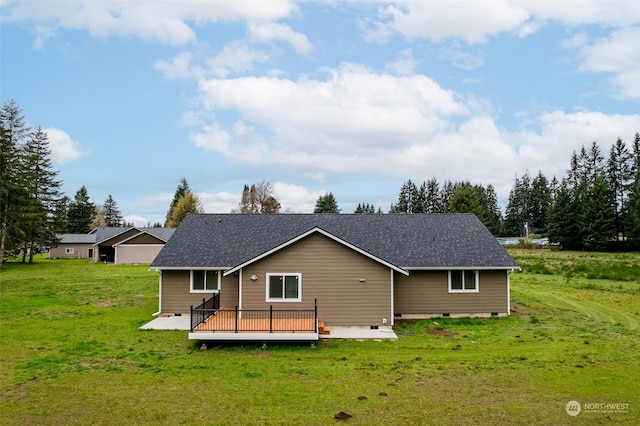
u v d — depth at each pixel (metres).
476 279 21.19
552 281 31.48
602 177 71.62
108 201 124.12
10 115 47.41
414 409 9.53
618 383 11.09
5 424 8.81
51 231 54.75
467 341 16.03
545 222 97.88
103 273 41.19
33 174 47.94
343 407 9.66
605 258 49.75
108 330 17.70
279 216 25.69
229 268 20.97
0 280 35.44
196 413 9.35
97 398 10.23
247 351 14.64
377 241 22.80
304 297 18.23
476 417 9.09
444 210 100.44
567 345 15.01
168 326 18.48
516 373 12.00
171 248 22.28
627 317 19.59
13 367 12.62
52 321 19.47
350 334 17.11
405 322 19.84
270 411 9.45
